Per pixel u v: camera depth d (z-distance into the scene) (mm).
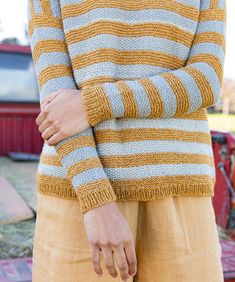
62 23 1132
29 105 4719
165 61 1109
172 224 1078
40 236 1153
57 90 1070
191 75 1077
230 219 2680
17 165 4273
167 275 1104
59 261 1093
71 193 1071
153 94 1032
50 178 1107
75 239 1080
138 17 1098
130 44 1095
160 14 1104
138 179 1047
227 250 2301
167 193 1061
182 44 1125
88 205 978
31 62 4688
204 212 1129
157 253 1100
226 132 2729
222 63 1145
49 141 1045
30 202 2859
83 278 1079
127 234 979
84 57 1101
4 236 2326
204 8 1181
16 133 4727
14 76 4648
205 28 1164
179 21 1123
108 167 1047
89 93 1023
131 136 1062
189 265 1100
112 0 1094
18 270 1958
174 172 1071
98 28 1082
